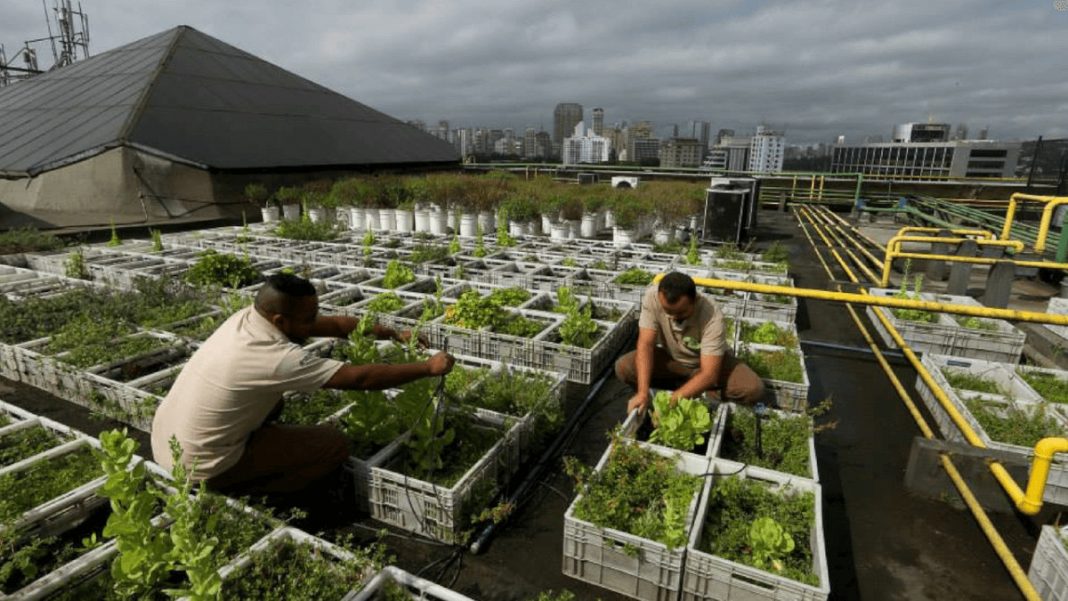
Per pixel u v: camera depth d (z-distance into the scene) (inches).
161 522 113.2
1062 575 110.7
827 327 292.7
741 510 130.7
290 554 111.7
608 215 595.5
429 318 247.1
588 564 120.5
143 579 99.0
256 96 834.2
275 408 138.7
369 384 123.9
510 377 187.2
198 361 120.4
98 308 245.0
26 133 689.0
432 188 583.5
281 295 117.6
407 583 104.2
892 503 151.7
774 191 868.0
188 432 118.3
